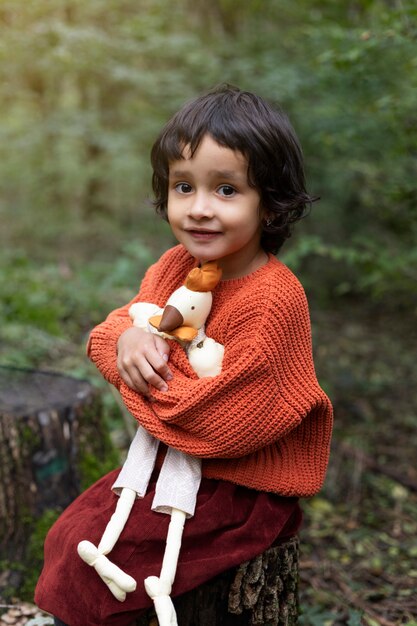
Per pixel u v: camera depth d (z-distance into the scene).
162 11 6.57
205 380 1.58
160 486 1.62
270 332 1.60
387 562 2.96
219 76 5.89
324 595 2.69
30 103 7.85
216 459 1.68
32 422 2.69
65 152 8.25
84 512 1.72
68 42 6.08
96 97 7.78
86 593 1.60
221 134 1.55
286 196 1.67
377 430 4.24
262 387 1.57
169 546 1.56
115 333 1.79
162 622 1.50
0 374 3.13
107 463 2.92
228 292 1.70
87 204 8.91
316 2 5.15
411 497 3.52
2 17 6.02
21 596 2.56
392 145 4.46
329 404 1.70
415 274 4.44
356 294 6.71
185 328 1.63
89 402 2.88
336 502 3.46
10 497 2.63
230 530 1.66
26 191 8.89
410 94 3.57
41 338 4.70
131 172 8.10
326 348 5.41
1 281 5.48
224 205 1.58
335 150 5.14
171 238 7.59
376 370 5.11
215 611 1.74
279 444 1.73
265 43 6.16
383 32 3.09
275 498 1.74
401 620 2.54
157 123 6.65
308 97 5.43
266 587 1.79
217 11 6.84
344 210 6.21
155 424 1.62
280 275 1.69
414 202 3.96
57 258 7.47
